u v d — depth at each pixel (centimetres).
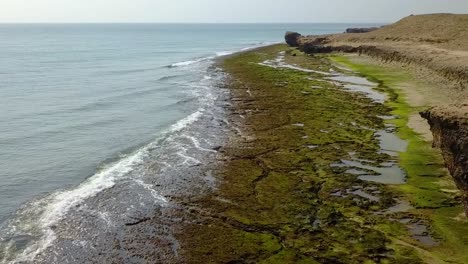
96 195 1866
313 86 4100
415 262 1299
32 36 18700
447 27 6500
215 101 3656
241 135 2638
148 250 1412
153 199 1800
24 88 4531
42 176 2130
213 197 1778
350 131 2625
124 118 3256
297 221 1551
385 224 1521
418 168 2019
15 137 2769
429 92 3631
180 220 1603
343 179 1912
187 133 2745
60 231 1570
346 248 1379
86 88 4575
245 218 1586
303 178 1942
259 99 3612
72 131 2917
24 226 1617
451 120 1628
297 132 2630
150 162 2256
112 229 1565
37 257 1411
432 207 1641
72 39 15912
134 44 12912
